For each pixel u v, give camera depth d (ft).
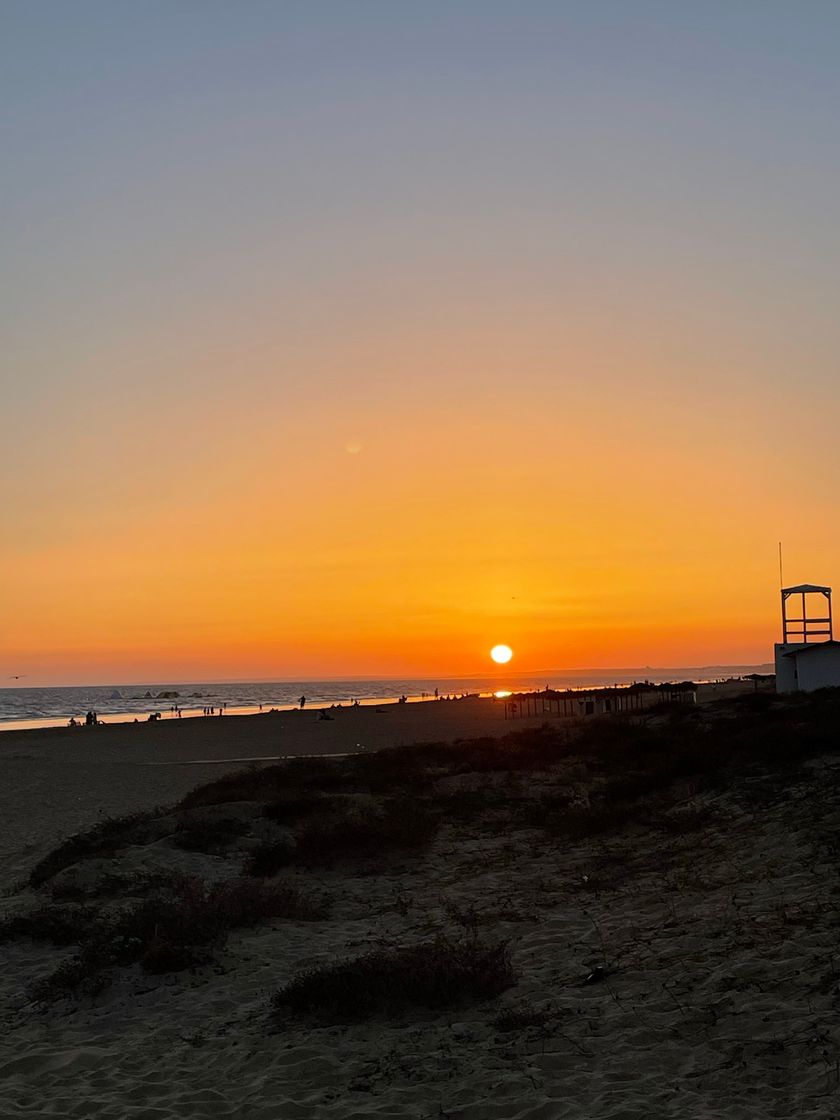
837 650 125.80
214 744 172.24
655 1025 24.54
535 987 29.09
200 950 35.01
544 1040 24.54
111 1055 26.35
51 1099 23.26
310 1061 24.26
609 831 52.16
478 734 160.97
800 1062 21.01
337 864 51.26
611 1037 24.27
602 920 36.27
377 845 52.60
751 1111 19.10
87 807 90.63
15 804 94.48
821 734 59.88
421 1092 22.12
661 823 50.55
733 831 45.44
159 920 37.35
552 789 67.87
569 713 186.70
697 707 121.29
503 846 53.11
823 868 36.27
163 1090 23.57
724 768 57.82
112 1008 30.76
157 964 33.35
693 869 41.16
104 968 33.94
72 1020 29.96
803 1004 24.00
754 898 34.71
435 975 28.22
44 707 483.51
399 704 337.11
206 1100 22.59
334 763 93.97
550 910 39.19
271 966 33.96
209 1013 29.58
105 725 250.98
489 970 29.25
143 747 172.14
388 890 46.39
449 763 85.92
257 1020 28.40
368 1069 23.76
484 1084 22.13
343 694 655.35
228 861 52.49
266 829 58.54
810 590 137.18
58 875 49.16
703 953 29.58
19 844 69.36
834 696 111.04
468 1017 27.09
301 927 39.65
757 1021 23.57
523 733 111.65
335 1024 27.32
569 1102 20.62
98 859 51.31
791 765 55.16
